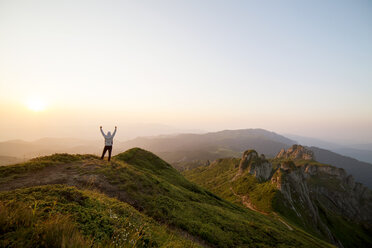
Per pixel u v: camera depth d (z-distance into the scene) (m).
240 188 113.00
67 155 20.39
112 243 5.38
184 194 23.56
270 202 80.56
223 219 19.52
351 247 90.19
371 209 149.88
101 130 20.81
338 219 110.31
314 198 121.50
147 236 7.46
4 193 7.25
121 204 10.59
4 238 4.13
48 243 4.35
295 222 72.25
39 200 6.93
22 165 14.80
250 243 16.14
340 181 166.50
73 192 8.88
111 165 19.70
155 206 14.91
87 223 6.35
